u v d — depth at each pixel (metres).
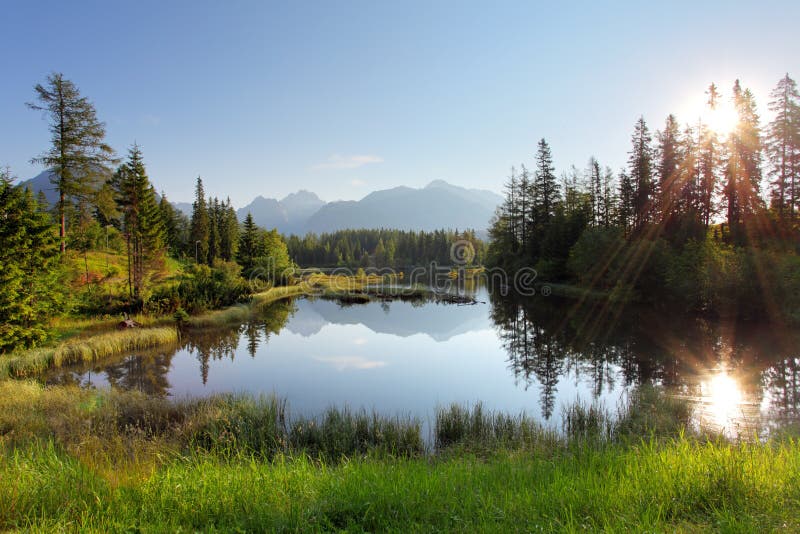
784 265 25.91
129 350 23.11
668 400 12.48
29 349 18.95
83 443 8.21
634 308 35.00
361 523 3.92
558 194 58.41
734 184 35.66
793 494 4.23
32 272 19.28
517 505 4.16
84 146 30.31
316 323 36.84
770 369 16.89
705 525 3.70
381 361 22.08
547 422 12.16
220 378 18.30
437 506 4.24
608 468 5.26
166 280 42.22
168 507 4.18
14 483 4.58
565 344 24.45
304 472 5.59
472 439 10.20
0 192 18.47
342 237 179.38
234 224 84.25
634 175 45.56
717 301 29.20
